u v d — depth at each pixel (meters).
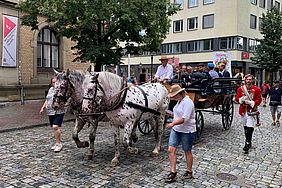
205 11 38.94
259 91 8.07
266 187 5.59
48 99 7.70
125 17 11.28
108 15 11.41
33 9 12.66
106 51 13.11
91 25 12.55
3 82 16.84
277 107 12.62
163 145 8.47
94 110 6.29
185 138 5.72
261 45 31.02
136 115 6.71
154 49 14.29
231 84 11.12
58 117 7.66
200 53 39.84
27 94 18.23
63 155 7.35
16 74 17.53
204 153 7.75
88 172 6.19
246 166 6.77
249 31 38.34
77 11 11.64
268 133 10.78
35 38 18.47
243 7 37.00
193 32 40.34
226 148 8.30
